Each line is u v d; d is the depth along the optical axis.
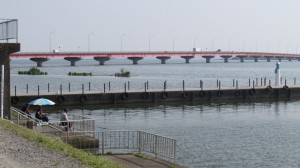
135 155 26.44
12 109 38.44
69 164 18.00
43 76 148.50
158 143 28.27
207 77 148.88
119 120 54.25
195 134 43.94
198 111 64.19
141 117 57.25
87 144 29.66
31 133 25.27
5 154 18.53
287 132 45.62
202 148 36.94
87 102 68.69
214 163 31.97
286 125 50.69
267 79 135.00
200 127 48.72
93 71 191.88
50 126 32.62
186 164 31.52
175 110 65.06
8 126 26.88
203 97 77.06
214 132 45.28
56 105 66.44
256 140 40.91
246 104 74.00
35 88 96.31
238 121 53.91
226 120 54.78
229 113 62.22
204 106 70.38
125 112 62.22
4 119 31.75
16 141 21.94
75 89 93.00
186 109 66.38
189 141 40.03
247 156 34.31
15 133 24.53
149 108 67.00
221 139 41.25
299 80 135.00
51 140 23.73
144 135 32.59
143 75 159.75
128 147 31.06
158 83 115.44
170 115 59.44
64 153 20.41
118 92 71.31
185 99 75.81
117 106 68.69
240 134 44.22
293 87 84.06
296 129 47.66
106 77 142.88
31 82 117.94
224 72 190.75
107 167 19.02
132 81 123.19
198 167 30.78
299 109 67.62
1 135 23.23
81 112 61.53
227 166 31.20
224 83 116.94
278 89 82.62
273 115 60.25
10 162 17.05
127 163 24.09
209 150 36.22
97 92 70.69
